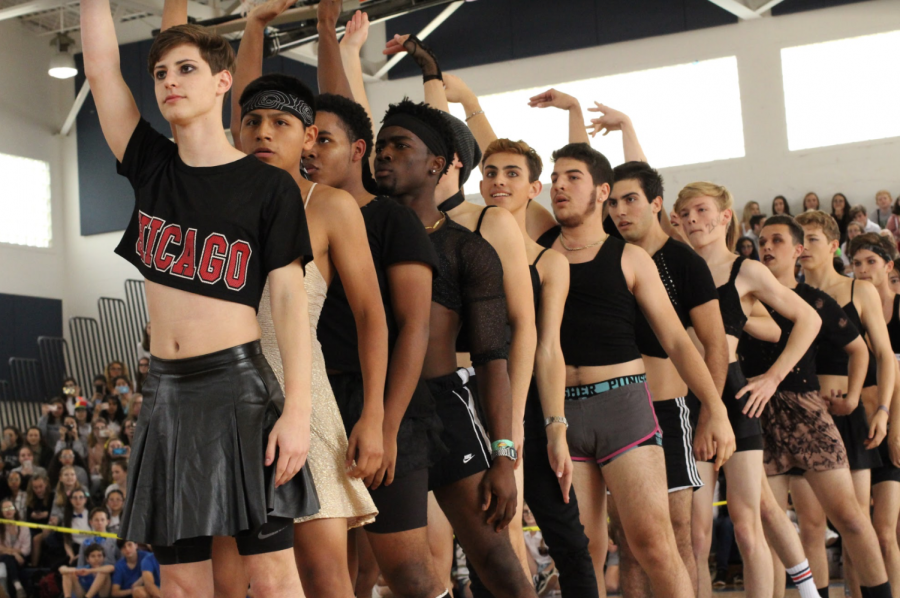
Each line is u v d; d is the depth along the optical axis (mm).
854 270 6238
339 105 2578
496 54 14320
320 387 2215
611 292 3529
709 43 13516
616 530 3738
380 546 2428
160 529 1894
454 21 14523
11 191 15102
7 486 10258
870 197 12828
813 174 13055
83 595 8469
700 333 3982
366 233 2398
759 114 13281
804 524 4961
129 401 11680
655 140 13672
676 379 3936
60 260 15664
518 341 2977
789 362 4398
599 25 13914
